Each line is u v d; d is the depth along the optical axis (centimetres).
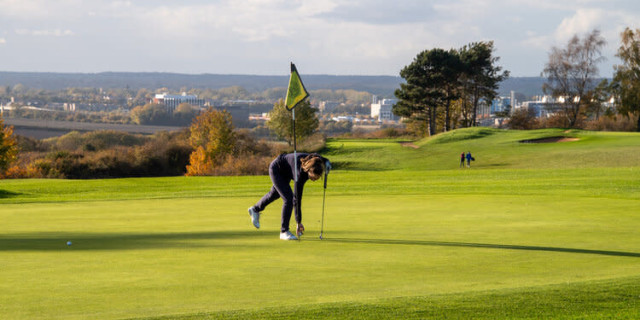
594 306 429
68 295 478
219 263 619
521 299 446
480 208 1180
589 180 2095
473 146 5681
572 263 618
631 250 696
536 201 1307
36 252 692
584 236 807
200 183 2730
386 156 5662
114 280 535
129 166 6506
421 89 8000
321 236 791
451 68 8131
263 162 5122
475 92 9162
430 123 8500
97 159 6334
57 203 1485
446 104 8731
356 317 404
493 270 583
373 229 895
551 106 8719
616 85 7600
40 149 8388
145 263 619
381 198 1462
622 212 1085
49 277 549
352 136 9831
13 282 527
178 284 519
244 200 1496
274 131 9031
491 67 8812
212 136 6444
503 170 3031
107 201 1504
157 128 13800
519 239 783
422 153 5600
